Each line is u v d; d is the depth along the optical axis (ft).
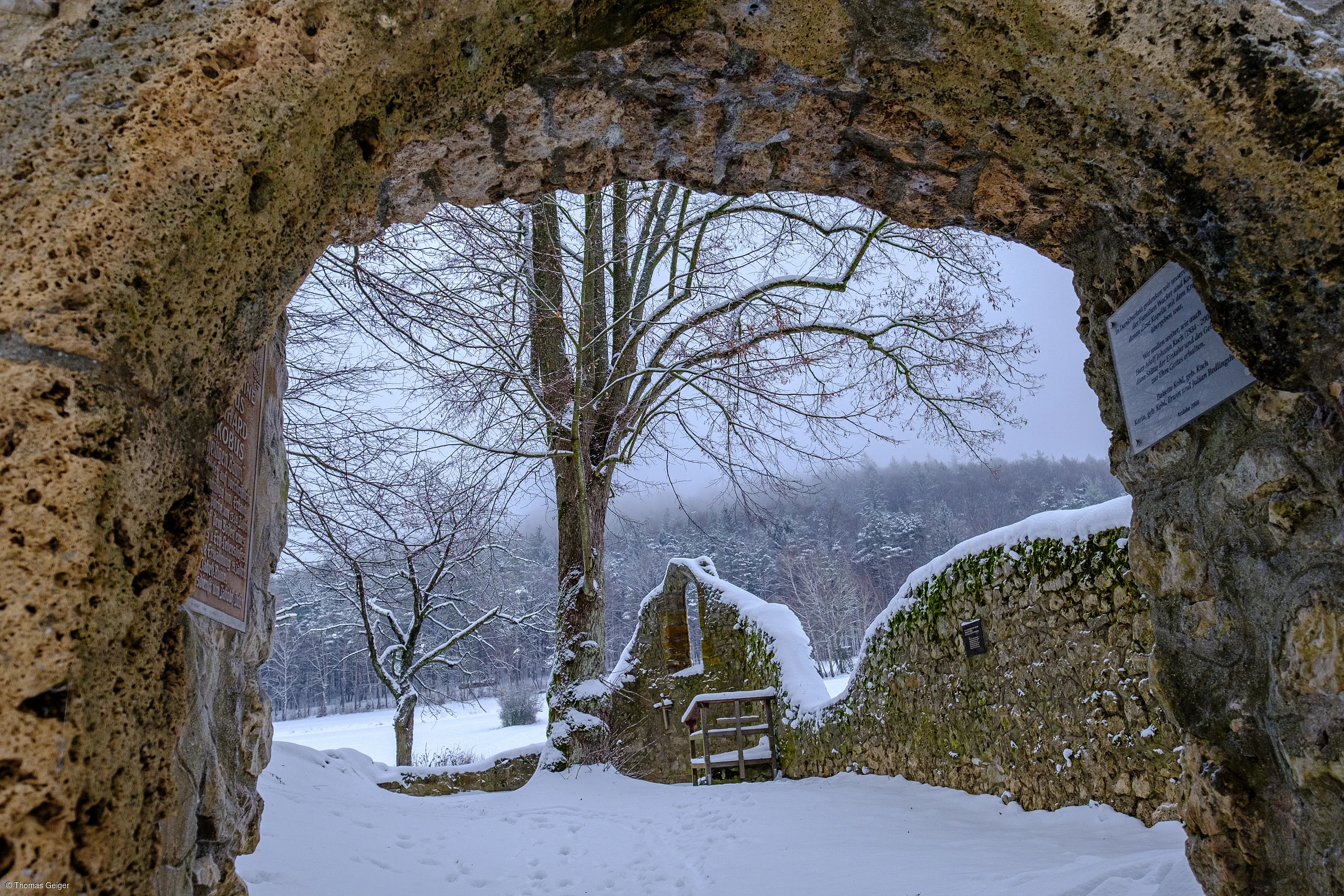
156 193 4.95
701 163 9.23
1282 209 6.34
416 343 18.71
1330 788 6.37
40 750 4.28
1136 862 10.85
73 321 4.72
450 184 8.95
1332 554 6.40
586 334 38.24
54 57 5.11
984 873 13.79
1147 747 14.66
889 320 35.01
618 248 42.01
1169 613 8.41
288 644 78.89
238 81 5.16
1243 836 7.27
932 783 22.17
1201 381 7.54
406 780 38.37
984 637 19.89
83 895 4.48
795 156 9.07
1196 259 7.05
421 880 16.79
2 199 4.82
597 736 38.01
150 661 5.15
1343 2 6.37
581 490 39.42
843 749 27.48
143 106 4.99
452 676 91.35
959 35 6.80
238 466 9.47
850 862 16.24
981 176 8.70
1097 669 16.06
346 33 5.47
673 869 18.43
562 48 7.06
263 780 20.53
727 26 7.24
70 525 4.53
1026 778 18.12
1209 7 6.12
